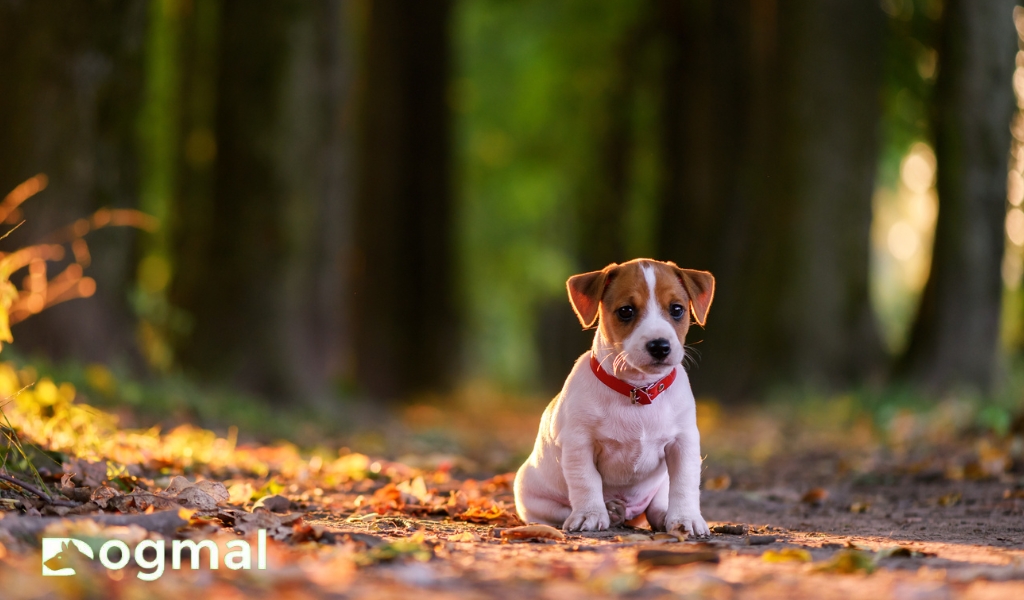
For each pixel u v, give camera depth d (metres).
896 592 3.42
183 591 3.33
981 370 14.96
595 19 27.30
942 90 15.27
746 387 18.28
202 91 15.78
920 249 28.81
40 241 10.93
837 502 7.43
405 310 25.36
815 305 17.98
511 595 3.45
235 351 14.72
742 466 10.21
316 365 15.90
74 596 3.09
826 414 14.91
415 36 25.69
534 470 5.60
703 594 3.45
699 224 21.89
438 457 10.03
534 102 30.75
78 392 10.02
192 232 15.27
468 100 31.97
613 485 5.48
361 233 24.61
